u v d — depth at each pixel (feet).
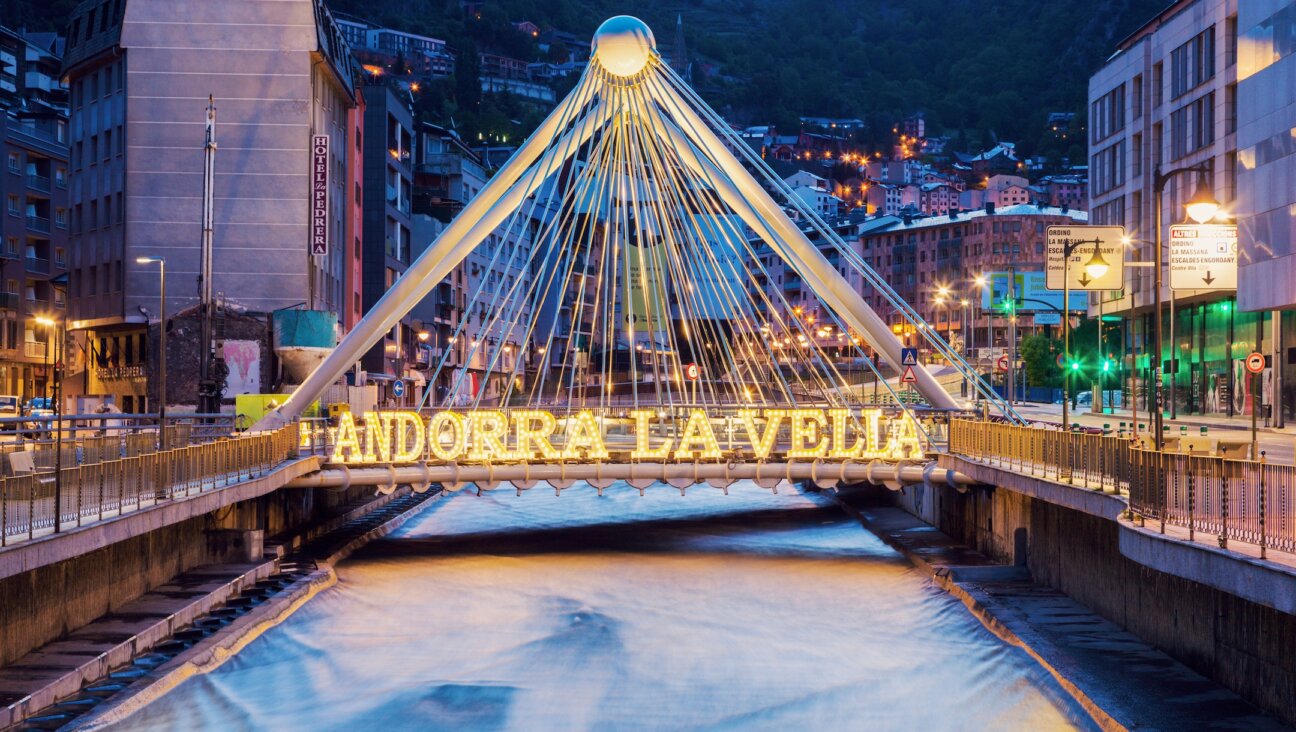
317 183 237.86
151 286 234.99
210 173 157.17
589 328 532.73
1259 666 72.54
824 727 84.89
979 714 85.30
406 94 463.01
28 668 79.71
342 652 103.91
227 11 237.25
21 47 447.83
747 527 190.19
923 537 165.68
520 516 207.41
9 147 327.67
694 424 147.13
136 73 235.81
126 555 103.76
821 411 147.43
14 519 70.74
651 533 182.19
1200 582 65.16
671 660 103.24
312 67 241.55
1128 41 309.01
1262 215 203.21
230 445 114.52
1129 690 78.84
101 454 95.14
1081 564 110.32
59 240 351.05
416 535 180.14
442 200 451.94
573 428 146.51
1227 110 246.06
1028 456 114.83
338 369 158.20
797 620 118.42
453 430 145.18
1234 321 246.47
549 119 168.35
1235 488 64.59
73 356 257.75
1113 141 316.60
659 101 172.65
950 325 611.47
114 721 76.13
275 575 130.72
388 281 351.05
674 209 184.55
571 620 118.42
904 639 108.88
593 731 84.43
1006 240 591.37
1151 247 284.41
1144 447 93.56
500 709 88.58
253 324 234.38
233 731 81.56
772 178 180.65
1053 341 484.33
